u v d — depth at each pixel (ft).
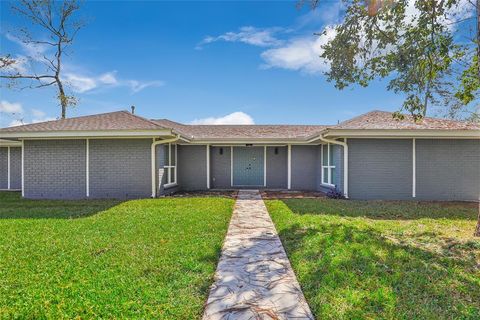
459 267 13.60
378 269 13.00
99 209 28.53
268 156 51.72
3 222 22.58
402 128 33.60
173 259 14.37
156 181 38.24
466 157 35.58
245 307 10.20
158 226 21.12
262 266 13.93
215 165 52.54
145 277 12.33
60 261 14.15
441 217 25.09
